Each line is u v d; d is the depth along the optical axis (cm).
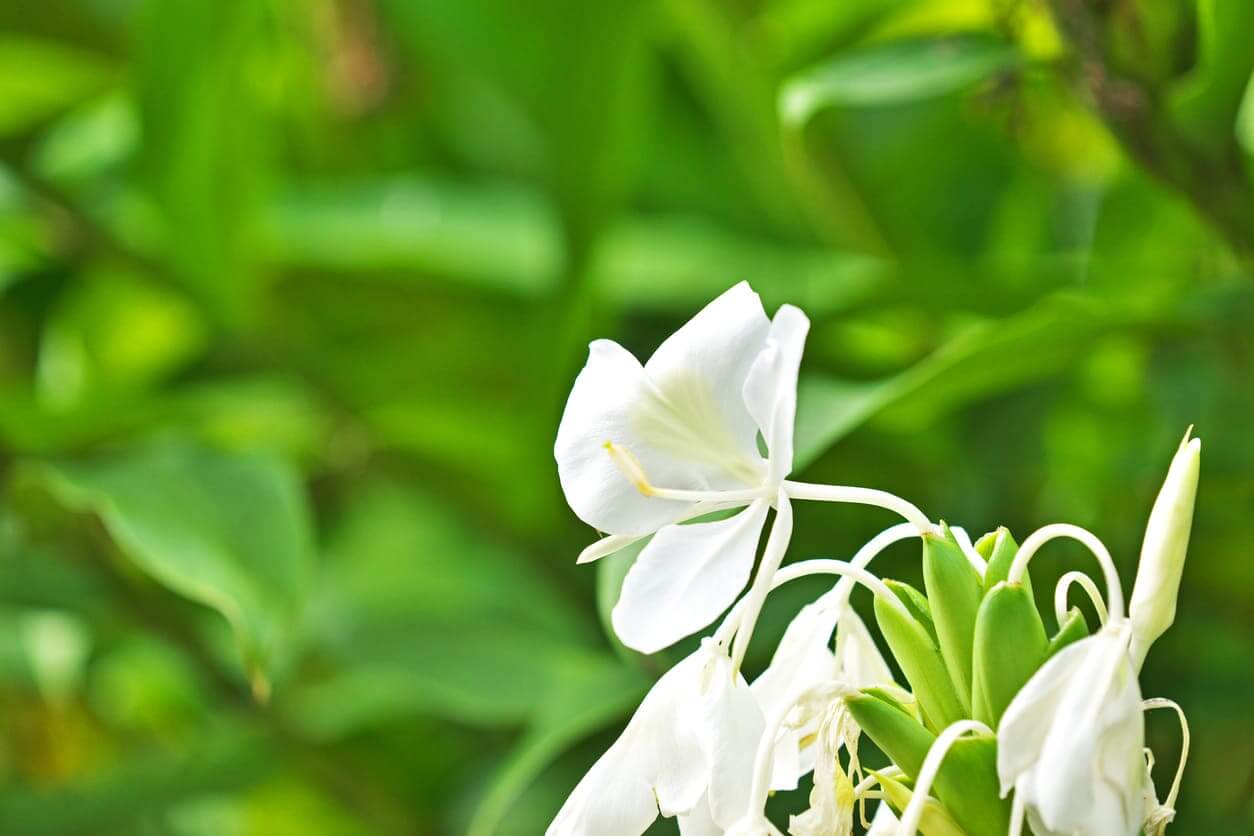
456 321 189
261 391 176
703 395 91
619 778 90
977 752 90
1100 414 157
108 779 150
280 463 128
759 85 181
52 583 158
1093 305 115
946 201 190
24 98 207
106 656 181
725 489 92
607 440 91
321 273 185
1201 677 135
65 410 155
